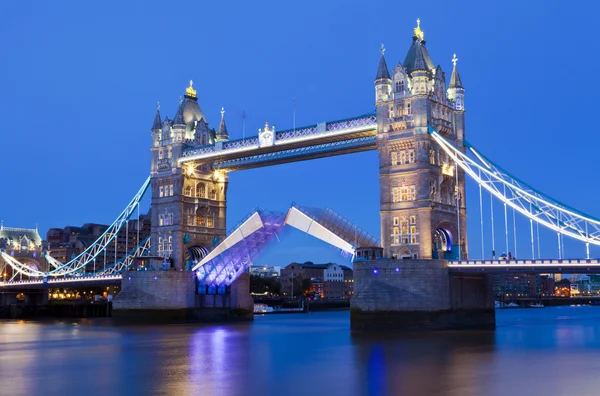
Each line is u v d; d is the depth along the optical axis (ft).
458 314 313.94
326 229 347.56
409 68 338.75
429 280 299.99
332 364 199.31
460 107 347.36
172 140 432.66
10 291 607.37
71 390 160.35
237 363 205.98
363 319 303.89
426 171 318.65
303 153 385.09
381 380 168.55
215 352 238.48
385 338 272.51
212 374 183.01
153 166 441.68
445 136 335.67
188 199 429.79
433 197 323.98
